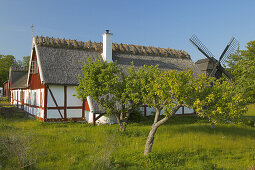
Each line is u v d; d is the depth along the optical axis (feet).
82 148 33.47
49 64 62.95
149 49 84.99
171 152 33.45
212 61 77.66
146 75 45.47
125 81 49.06
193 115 79.36
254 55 134.62
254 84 57.88
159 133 45.78
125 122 47.52
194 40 79.61
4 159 27.58
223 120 30.04
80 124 59.00
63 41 71.20
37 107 67.72
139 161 29.09
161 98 32.81
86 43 76.07
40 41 67.51
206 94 30.42
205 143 39.06
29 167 25.67
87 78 47.44
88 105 61.57
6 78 203.00
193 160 30.89
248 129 55.36
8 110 72.13
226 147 37.42
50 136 40.09
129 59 77.41
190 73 31.42
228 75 75.31
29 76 76.23
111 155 30.89
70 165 27.35
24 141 27.94
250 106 119.96
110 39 73.05
